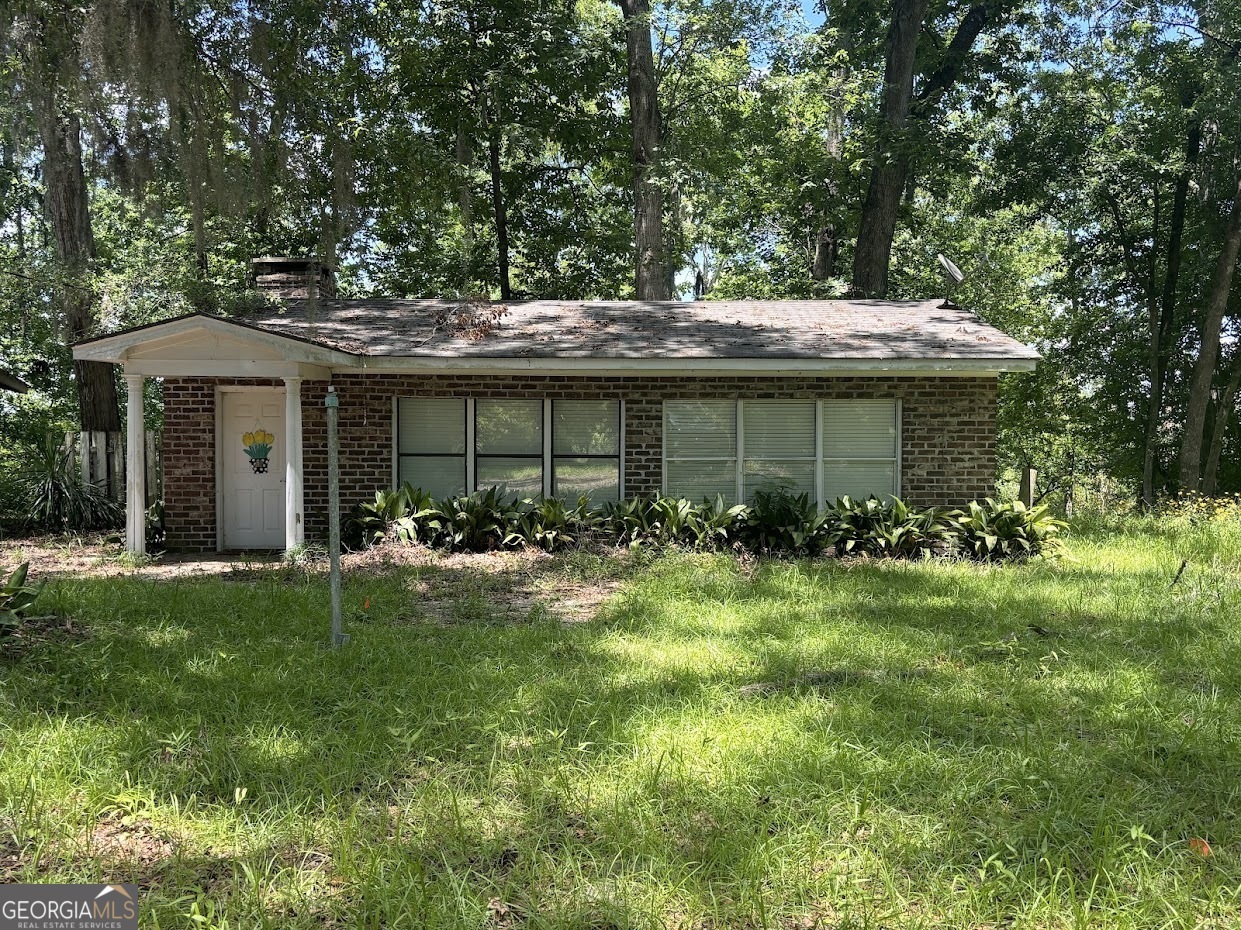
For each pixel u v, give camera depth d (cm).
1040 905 313
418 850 348
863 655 635
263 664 597
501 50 1977
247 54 1030
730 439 1238
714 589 892
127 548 1120
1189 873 338
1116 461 2483
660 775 416
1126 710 513
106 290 1434
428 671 591
